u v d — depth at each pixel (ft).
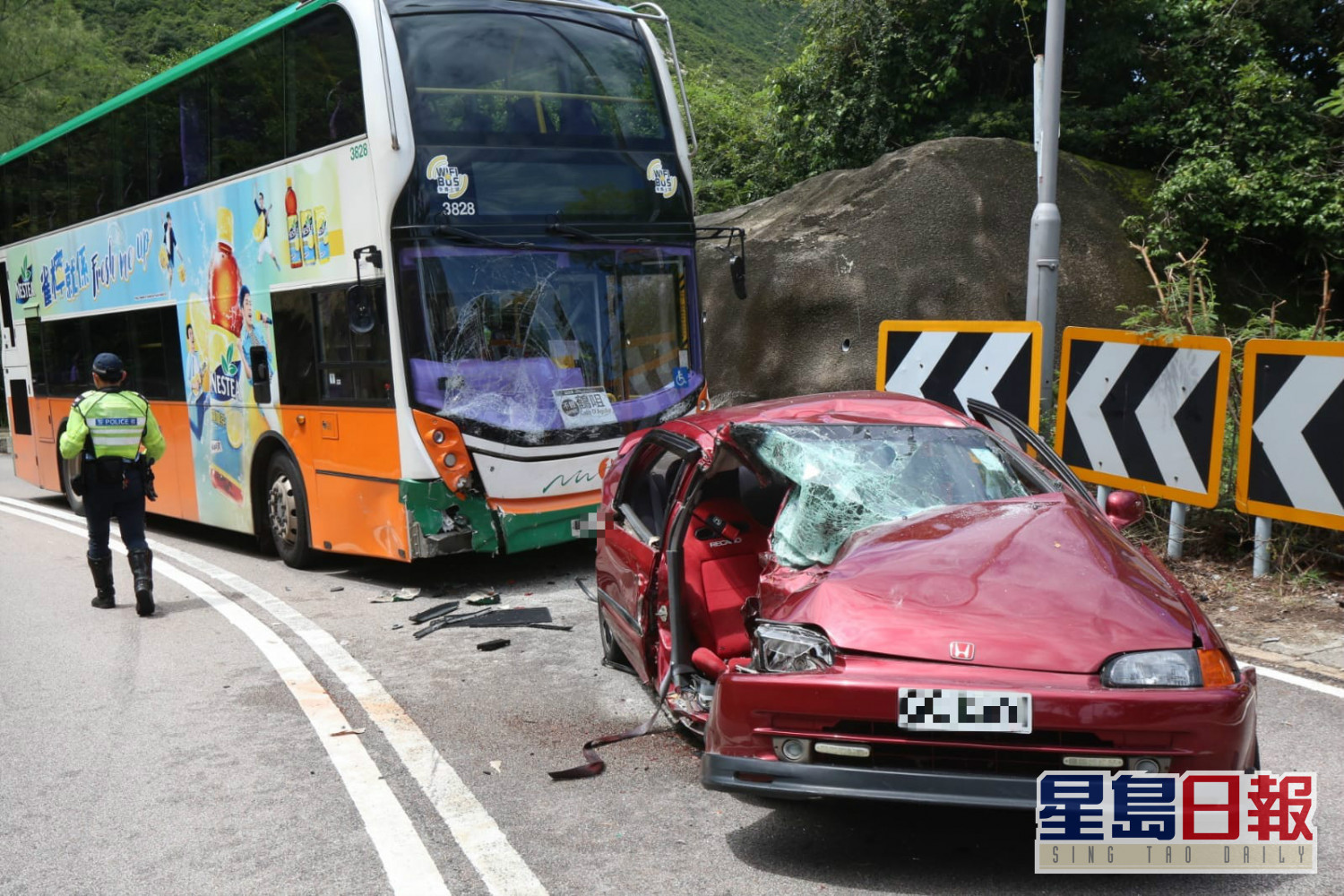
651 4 31.37
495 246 27.40
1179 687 11.19
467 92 27.45
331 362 29.30
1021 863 12.31
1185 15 49.01
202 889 12.44
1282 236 43.68
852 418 16.84
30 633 26.03
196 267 35.60
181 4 144.25
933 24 51.78
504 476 27.32
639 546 17.87
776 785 11.71
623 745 16.62
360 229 27.50
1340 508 22.12
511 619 24.99
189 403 36.81
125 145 39.52
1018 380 26.73
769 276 44.45
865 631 11.97
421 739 17.24
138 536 27.91
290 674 21.36
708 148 71.00
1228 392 25.11
